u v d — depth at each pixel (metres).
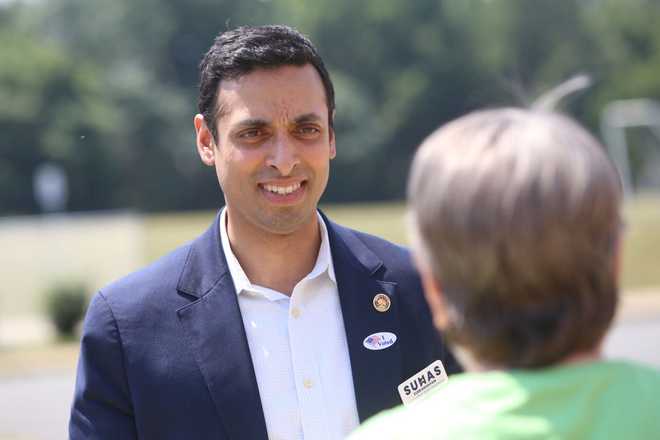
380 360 4.34
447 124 2.46
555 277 2.23
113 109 105.31
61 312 29.53
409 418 2.35
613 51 109.94
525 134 2.29
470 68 110.50
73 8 124.00
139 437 4.20
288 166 4.26
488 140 2.29
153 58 121.38
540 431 2.23
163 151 106.62
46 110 100.19
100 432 4.19
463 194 2.25
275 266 4.43
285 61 4.34
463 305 2.32
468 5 113.50
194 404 4.16
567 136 2.29
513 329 2.28
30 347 27.38
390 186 109.62
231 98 4.35
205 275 4.38
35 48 106.31
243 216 4.41
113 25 122.19
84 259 36.19
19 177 98.38
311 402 4.23
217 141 4.45
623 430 2.24
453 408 2.31
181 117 108.81
